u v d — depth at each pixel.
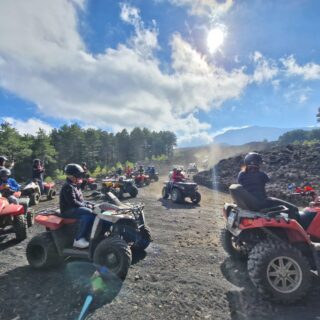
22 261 5.14
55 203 11.70
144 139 142.62
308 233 4.19
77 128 103.31
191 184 12.47
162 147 167.62
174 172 13.48
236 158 26.89
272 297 3.59
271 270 3.70
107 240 4.39
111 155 129.88
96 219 4.68
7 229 7.38
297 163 18.59
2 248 5.93
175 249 5.78
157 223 8.14
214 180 21.61
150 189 19.81
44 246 4.69
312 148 22.22
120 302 3.67
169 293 3.91
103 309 3.51
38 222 4.92
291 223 3.88
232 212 4.72
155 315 3.38
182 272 4.62
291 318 3.31
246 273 4.58
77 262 5.01
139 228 5.36
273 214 4.06
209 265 4.93
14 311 3.48
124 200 13.25
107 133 128.75
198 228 7.58
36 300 3.73
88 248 4.73
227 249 5.23
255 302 3.68
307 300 3.72
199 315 3.39
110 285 4.13
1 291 3.97
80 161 102.56
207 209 10.96
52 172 79.94
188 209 10.87
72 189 5.03
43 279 4.35
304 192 5.28
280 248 3.66
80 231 4.79
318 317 3.33
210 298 3.78
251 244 4.33
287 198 11.64
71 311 3.47
